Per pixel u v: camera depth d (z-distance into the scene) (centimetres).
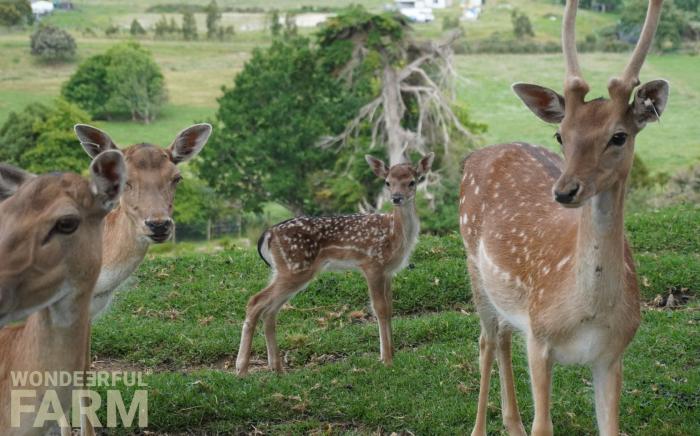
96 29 10238
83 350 441
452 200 3164
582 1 9631
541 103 543
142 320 940
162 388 736
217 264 1122
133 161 647
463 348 838
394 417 695
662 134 5528
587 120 491
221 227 4119
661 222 1212
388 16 3734
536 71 6944
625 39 8000
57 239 412
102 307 671
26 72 7631
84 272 424
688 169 2478
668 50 7362
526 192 627
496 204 642
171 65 8300
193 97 7106
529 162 654
